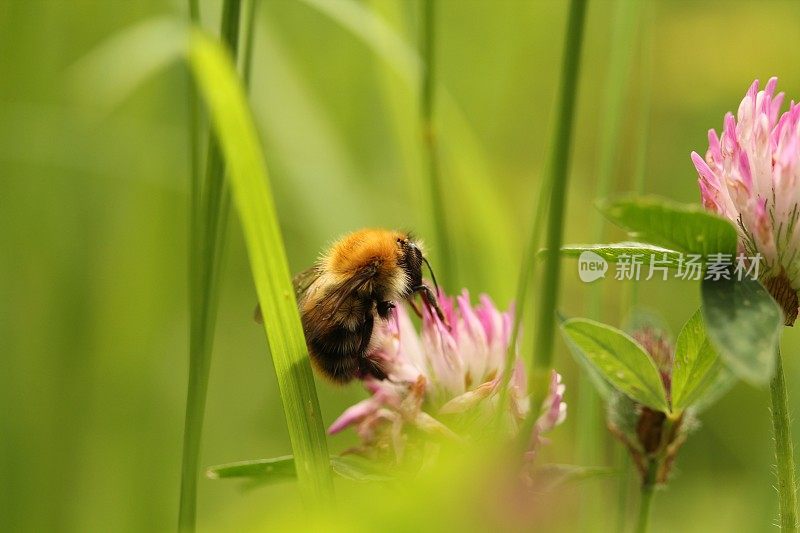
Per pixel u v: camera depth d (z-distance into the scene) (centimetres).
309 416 19
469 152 24
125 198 25
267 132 25
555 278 19
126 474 24
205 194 20
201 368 20
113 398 25
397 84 24
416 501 18
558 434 23
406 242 21
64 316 25
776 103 19
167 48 24
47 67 25
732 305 18
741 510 24
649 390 19
